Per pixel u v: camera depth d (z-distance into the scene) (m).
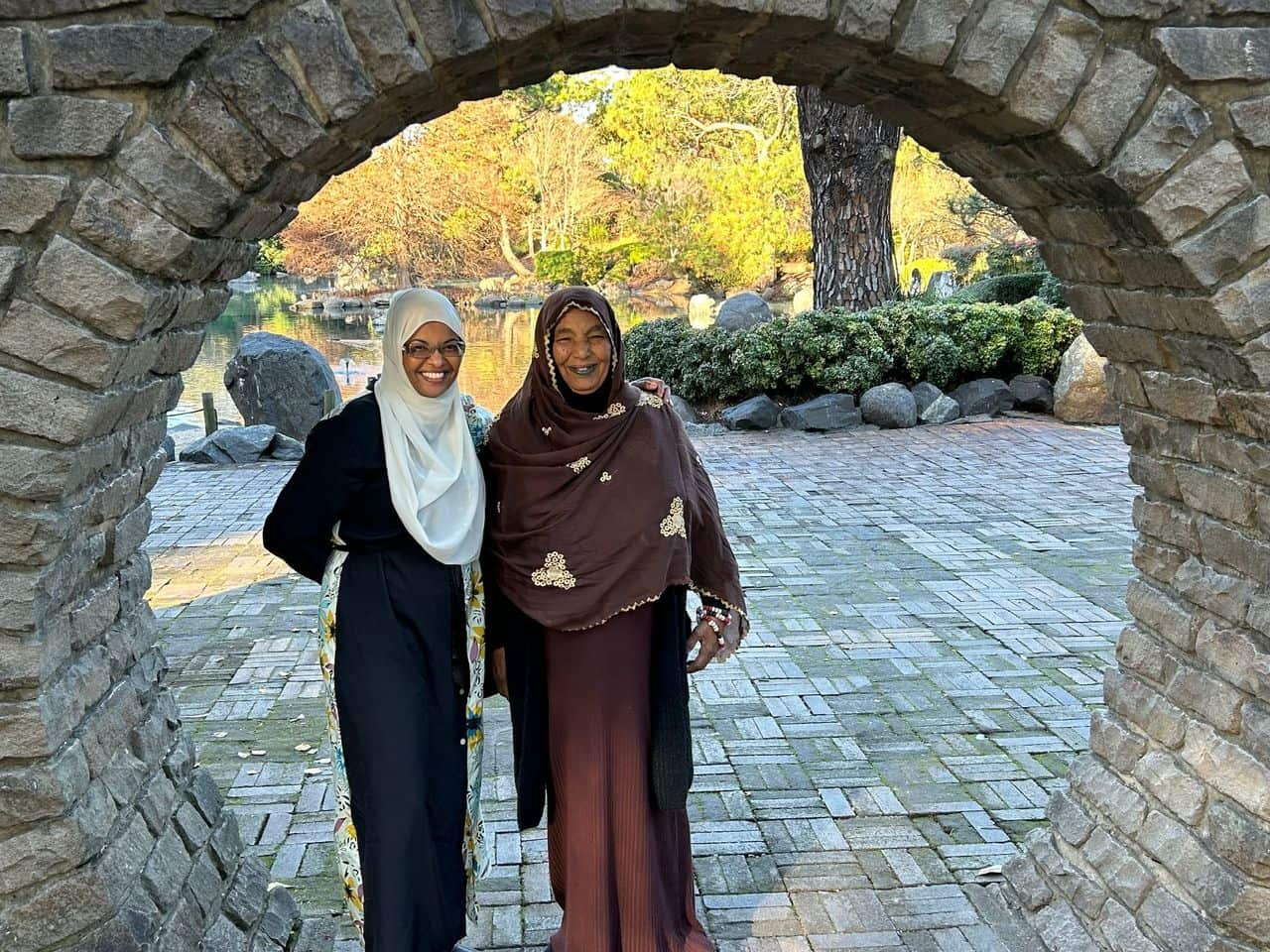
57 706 2.04
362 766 2.36
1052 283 13.00
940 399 11.01
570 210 33.81
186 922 2.39
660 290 32.47
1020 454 9.37
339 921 2.91
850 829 3.35
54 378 1.87
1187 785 2.53
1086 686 4.47
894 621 5.27
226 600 5.68
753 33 2.06
